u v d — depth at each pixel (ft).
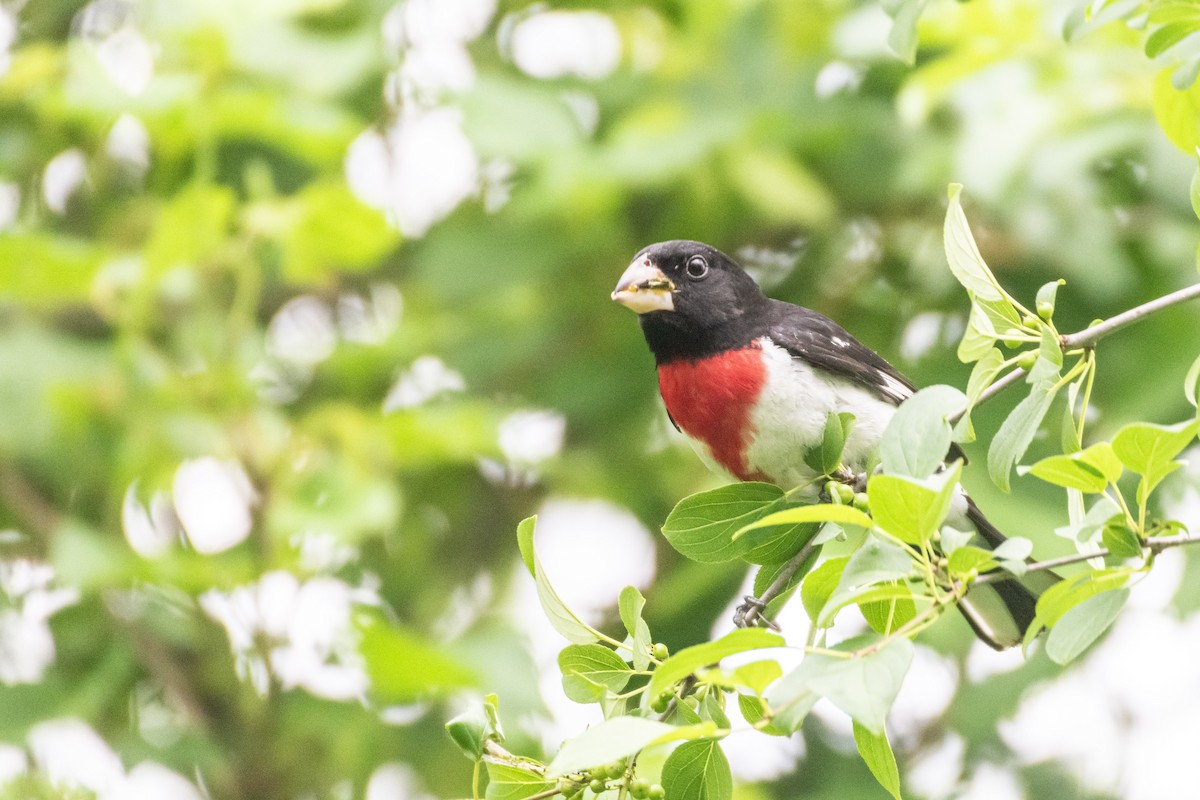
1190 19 16.17
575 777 15.07
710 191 31.71
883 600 14.73
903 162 31.12
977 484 28.17
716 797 15.31
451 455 30.91
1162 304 15.30
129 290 30.04
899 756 34.55
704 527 17.26
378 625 26.78
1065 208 29.55
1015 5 29.40
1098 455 13.69
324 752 31.86
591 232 33.24
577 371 34.47
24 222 33.32
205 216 29.22
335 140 30.30
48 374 29.84
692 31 32.76
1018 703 32.45
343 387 34.73
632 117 31.76
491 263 33.19
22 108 33.58
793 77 31.83
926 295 32.99
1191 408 28.73
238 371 29.73
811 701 12.80
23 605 31.68
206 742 30.58
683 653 12.51
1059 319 31.24
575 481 34.27
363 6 32.35
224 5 30.17
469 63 35.17
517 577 36.27
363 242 30.48
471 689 27.91
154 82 29.78
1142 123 28.50
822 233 33.91
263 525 29.32
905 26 16.26
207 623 31.48
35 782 27.61
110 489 30.40
